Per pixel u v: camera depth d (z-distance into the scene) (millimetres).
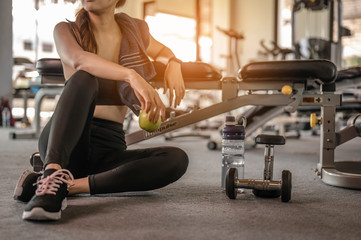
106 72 1102
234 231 928
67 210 1105
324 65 1503
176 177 1225
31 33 7676
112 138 1313
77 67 1136
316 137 5203
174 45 7957
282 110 2811
